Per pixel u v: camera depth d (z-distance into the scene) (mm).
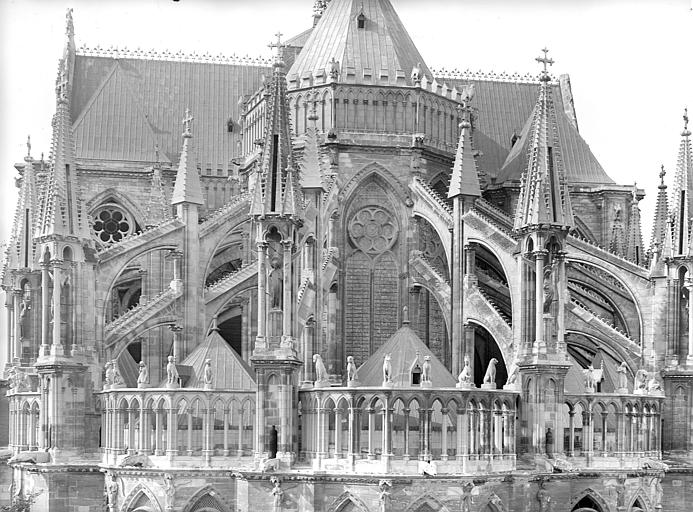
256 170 84312
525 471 74375
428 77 94125
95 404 82188
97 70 111000
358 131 88812
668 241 87688
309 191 83062
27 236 92250
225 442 75375
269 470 71812
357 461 71250
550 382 76750
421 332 89875
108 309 99812
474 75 115000
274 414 72938
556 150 79188
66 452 80688
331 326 87250
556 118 110750
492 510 72625
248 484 72062
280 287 73938
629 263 89438
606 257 90250
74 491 80000
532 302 78250
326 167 87938
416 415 72562
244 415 75812
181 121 109375
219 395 75562
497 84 114562
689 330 86312
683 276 87000
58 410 80750
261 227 74188
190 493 74188
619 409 80188
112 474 76625
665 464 81562
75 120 107312
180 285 87312
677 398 86125
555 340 77562
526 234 78375
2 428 100875
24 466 80562
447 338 86938
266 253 74250
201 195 88875
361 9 93438
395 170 89375
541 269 77625
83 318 82812
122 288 104188
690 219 87312
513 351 79875
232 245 96625
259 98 94438
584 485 77688
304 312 81062
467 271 85375
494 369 75688
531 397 76812
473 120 96688
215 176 107188
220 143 108875
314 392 73375
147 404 76000
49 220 82188
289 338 73500
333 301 87500
